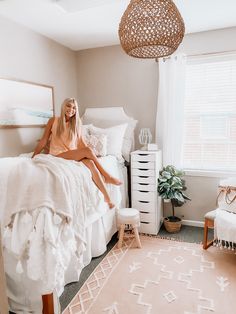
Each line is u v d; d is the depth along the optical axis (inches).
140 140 126.5
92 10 91.9
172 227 116.0
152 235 114.2
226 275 81.3
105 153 113.5
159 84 121.3
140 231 116.5
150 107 129.2
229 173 116.0
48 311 57.7
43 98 115.0
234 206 95.6
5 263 62.4
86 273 83.4
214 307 66.9
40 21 100.6
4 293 42.6
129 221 99.1
